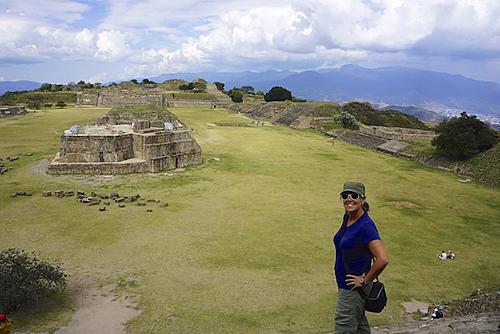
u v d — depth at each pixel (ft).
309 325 52.75
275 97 393.70
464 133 169.78
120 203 107.45
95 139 139.95
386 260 18.98
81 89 465.06
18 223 91.71
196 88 479.82
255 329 51.65
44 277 57.98
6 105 337.31
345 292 20.66
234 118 325.62
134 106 224.94
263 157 177.47
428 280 69.00
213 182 132.26
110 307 56.85
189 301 58.85
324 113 305.12
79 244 80.33
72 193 114.32
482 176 153.89
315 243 83.41
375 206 112.98
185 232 87.86
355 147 223.51
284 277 67.46
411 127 301.22
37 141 195.83
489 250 84.12
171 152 150.00
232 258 74.79
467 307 56.03
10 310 53.47
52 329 50.67
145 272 68.49
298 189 127.34
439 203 119.03
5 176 132.87
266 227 92.17
